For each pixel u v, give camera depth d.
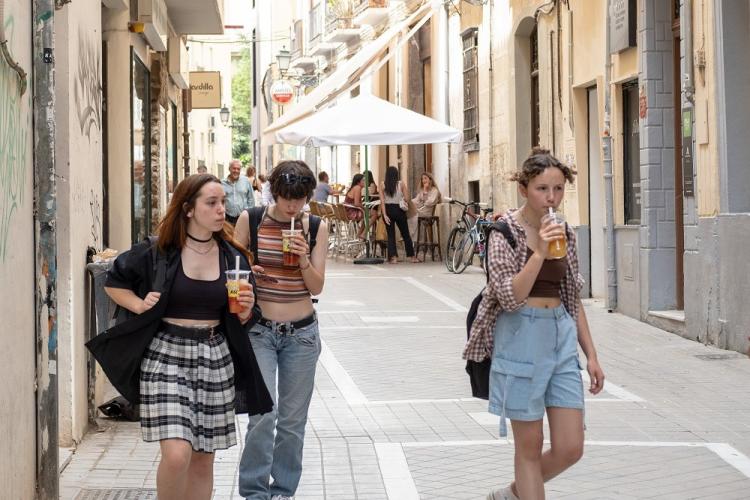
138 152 17.28
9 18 6.57
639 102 16.19
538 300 6.21
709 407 10.56
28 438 7.01
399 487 7.93
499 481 8.07
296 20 52.56
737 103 13.53
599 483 7.98
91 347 5.97
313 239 7.29
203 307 6.05
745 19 13.55
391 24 35.31
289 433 7.35
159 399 5.91
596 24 17.94
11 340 6.55
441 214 29.48
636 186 17.00
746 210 13.52
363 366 12.96
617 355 13.45
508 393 6.16
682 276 15.84
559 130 20.17
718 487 7.86
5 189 6.39
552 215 6.02
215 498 7.69
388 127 25.06
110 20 15.17
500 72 24.41
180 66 25.78
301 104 30.00
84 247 9.55
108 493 7.72
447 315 17.42
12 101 6.61
